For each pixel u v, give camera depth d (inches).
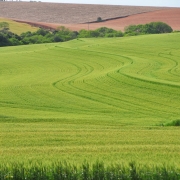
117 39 7362.2
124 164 1020.5
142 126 1931.6
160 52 5664.4
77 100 3088.1
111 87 3506.4
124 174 962.1
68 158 1149.7
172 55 5398.6
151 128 1861.5
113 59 5344.5
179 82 3511.3
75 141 1489.9
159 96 3105.3
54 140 1510.8
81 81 3855.8
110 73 4092.0
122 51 5915.4
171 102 2935.5
